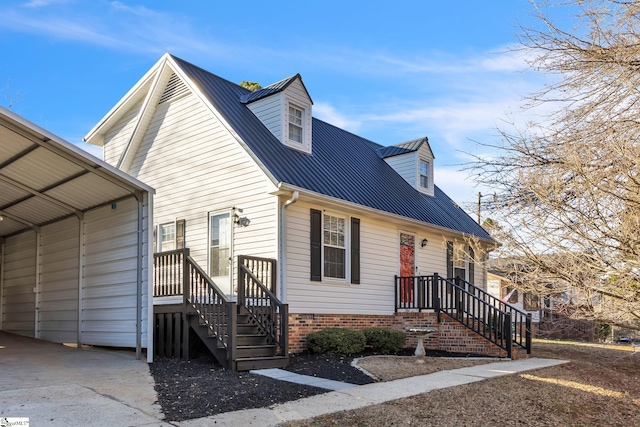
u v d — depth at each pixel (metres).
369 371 8.88
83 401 6.27
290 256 11.07
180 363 9.23
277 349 10.02
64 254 12.36
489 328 12.11
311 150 13.88
